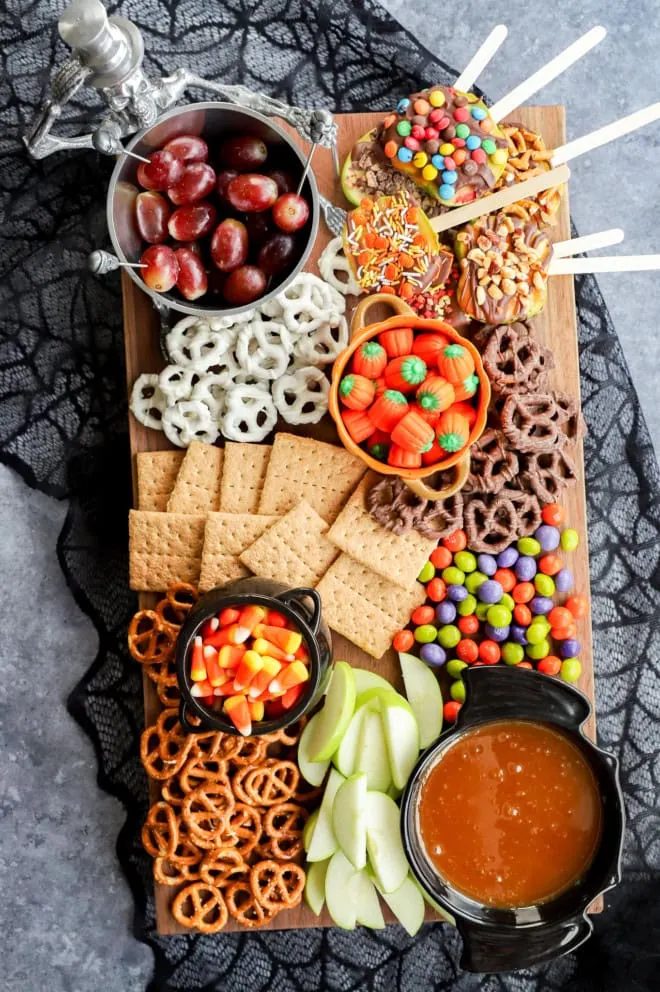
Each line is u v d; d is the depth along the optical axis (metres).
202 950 1.07
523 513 0.93
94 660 1.08
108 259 0.82
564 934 0.88
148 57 1.06
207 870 0.92
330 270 0.94
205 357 0.92
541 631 0.94
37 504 1.08
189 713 0.88
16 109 1.06
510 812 0.89
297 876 0.93
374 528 0.92
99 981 1.09
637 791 1.08
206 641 0.85
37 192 1.06
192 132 0.85
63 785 1.08
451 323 0.94
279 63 1.07
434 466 0.86
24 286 1.06
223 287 0.86
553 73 0.90
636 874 1.08
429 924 1.07
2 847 1.08
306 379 0.93
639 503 1.09
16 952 1.09
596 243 0.92
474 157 0.91
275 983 1.07
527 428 0.92
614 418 1.09
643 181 1.12
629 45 1.12
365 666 0.95
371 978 1.07
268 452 0.94
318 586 0.93
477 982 1.08
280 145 0.85
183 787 0.91
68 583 1.07
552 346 0.95
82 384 1.07
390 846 0.93
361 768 0.93
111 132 0.80
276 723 0.84
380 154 0.93
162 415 0.93
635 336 1.13
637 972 1.08
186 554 0.93
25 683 1.08
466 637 0.96
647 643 1.09
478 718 0.86
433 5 1.11
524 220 0.93
